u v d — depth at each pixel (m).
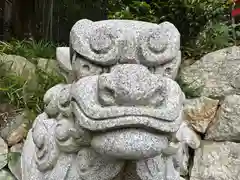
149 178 1.00
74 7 2.72
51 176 1.03
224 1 2.44
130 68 0.91
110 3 2.78
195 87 1.96
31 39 2.48
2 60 2.04
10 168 1.70
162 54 0.96
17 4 2.98
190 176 1.87
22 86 1.95
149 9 2.49
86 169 1.00
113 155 0.89
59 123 1.04
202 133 1.92
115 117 0.87
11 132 1.82
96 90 0.92
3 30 3.06
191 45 2.20
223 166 1.83
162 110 0.90
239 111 1.83
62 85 1.19
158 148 0.90
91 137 0.94
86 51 0.96
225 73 1.92
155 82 0.90
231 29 2.27
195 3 2.23
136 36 0.97
